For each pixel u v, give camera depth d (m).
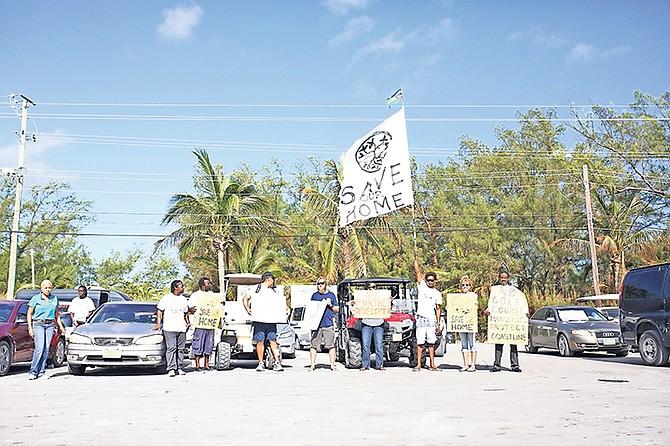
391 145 16.53
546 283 49.09
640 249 46.00
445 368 16.62
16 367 17.95
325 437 7.41
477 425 8.13
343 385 12.64
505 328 15.42
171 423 8.35
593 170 47.78
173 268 60.12
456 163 58.16
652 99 47.69
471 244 47.97
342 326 17.73
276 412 9.21
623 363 18.38
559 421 8.41
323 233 49.28
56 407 9.83
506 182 53.19
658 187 47.62
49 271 55.09
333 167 38.81
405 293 17.98
